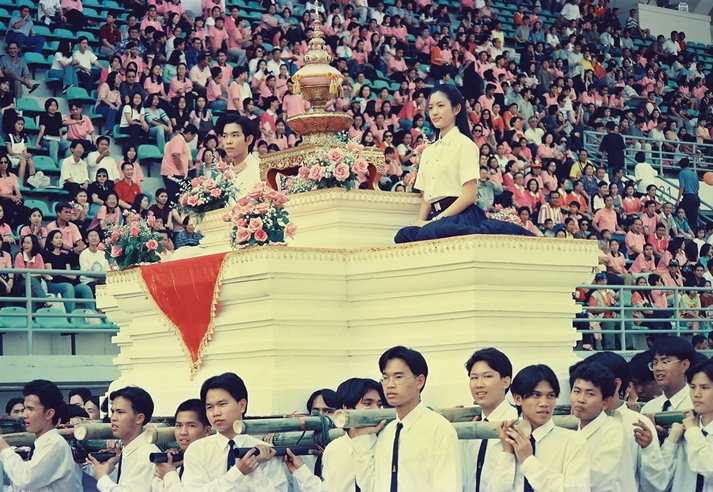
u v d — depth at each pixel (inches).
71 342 853.8
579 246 518.9
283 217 526.9
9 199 951.0
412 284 508.1
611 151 1310.3
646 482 425.1
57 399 462.3
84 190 960.9
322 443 424.8
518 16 1514.5
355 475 414.0
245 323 517.7
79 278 879.7
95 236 895.1
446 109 538.6
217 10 1245.1
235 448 409.7
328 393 486.0
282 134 1139.9
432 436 384.8
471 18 1489.9
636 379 504.1
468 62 1389.0
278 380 500.7
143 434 450.0
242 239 520.7
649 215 1220.5
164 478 423.8
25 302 851.4
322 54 610.5
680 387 464.8
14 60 1100.5
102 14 1240.2
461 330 494.0
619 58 1576.0
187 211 624.4
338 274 522.3
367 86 1248.2
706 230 1282.0
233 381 418.3
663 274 1098.7
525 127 1326.3
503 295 501.7
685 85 1587.1
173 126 1101.1
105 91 1098.1
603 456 407.8
